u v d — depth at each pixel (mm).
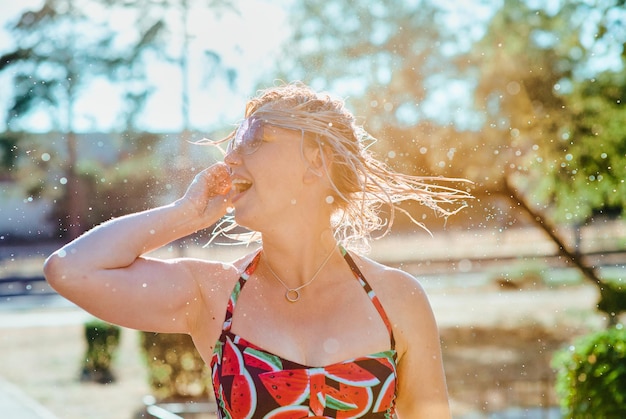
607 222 31344
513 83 14109
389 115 13594
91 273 1965
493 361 14906
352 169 2094
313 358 2047
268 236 2123
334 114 2141
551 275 27781
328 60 14047
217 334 2102
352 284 2164
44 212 37625
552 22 14250
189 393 12461
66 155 28812
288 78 13938
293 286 2141
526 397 10969
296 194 2096
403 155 13430
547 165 14180
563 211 15047
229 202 2199
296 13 14062
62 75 21766
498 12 14484
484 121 14117
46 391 13031
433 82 13938
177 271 2113
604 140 14000
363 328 2100
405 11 14078
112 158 27672
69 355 16703
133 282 2016
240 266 2205
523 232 35500
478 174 14188
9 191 37188
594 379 6973
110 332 15203
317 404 1992
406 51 13938
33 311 24750
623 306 15305
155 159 22766
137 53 20422
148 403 8906
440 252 33938
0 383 13203
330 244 2188
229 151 2188
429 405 2182
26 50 21172
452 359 15305
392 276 2211
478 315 21172
